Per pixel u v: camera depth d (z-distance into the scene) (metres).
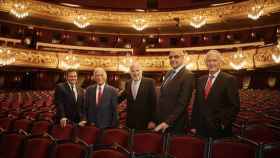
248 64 18.86
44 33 22.69
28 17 21.06
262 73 20.42
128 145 4.34
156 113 4.46
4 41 20.66
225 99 3.93
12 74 23.88
